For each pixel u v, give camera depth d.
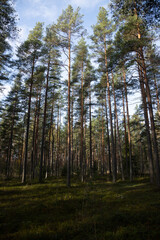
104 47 18.70
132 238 4.08
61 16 15.02
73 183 15.06
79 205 7.57
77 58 20.31
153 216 5.55
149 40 11.33
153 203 7.25
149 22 7.01
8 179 20.11
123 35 12.77
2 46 10.96
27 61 16.92
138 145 37.31
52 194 9.91
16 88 22.55
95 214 6.10
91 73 21.64
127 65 11.90
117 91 21.92
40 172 16.12
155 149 11.55
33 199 8.53
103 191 10.88
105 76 20.28
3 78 13.24
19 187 12.39
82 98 21.41
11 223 5.38
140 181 16.56
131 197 9.05
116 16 7.96
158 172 11.32
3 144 31.08
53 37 15.38
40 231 4.69
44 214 6.41
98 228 4.83
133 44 11.11
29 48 17.64
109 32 17.84
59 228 4.85
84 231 4.64
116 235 4.23
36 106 22.06
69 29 15.22
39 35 19.11
